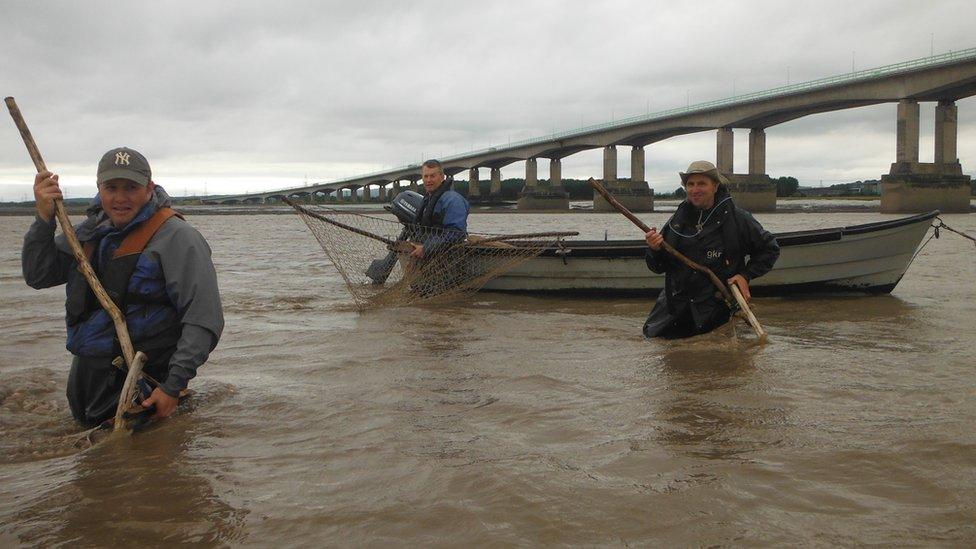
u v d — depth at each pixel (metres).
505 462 2.85
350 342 5.62
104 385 3.58
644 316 7.26
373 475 2.74
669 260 5.73
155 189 3.70
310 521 2.35
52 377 4.50
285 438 3.22
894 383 3.96
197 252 3.61
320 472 2.79
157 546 2.20
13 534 2.30
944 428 3.12
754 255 5.59
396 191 133.75
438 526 2.29
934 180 68.19
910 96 66.38
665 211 99.88
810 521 2.28
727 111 79.19
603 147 95.88
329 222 9.11
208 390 4.07
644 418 3.42
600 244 8.88
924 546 2.10
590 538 2.19
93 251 3.65
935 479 2.57
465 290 9.41
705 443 3.04
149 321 3.61
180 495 2.59
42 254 3.57
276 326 6.47
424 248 8.85
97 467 2.90
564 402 3.74
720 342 5.42
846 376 4.16
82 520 2.40
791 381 4.06
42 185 3.50
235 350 5.28
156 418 3.51
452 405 3.72
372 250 9.82
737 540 2.16
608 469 2.75
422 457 2.92
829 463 2.76
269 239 24.80
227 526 2.33
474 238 9.46
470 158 115.75
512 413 3.54
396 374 4.46
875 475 2.63
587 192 164.50
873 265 8.44
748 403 3.63
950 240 19.31
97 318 3.59
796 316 6.84
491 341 5.66
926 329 5.87
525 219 62.66
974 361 4.50
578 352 5.14
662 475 2.68
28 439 3.34
